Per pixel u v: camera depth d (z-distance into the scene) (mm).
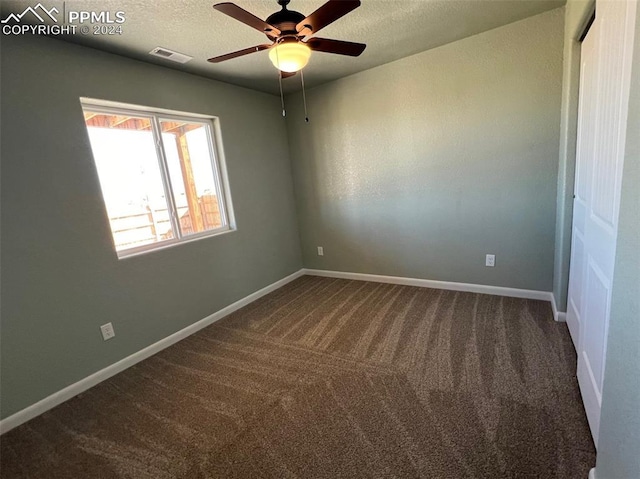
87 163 2117
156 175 2676
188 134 2936
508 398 1665
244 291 3377
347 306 3068
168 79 2605
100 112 2289
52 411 1926
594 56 1565
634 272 839
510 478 1245
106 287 2236
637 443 819
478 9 2178
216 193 3191
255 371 2145
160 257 2574
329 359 2193
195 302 2861
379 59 2938
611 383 1013
